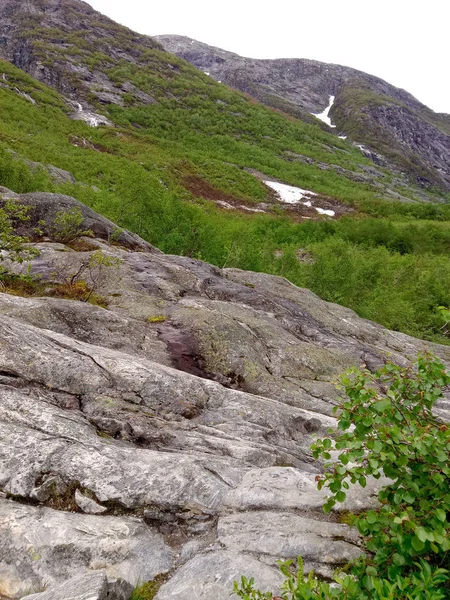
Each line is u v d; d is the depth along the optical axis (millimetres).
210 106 177250
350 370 5234
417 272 50688
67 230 21219
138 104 154750
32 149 65000
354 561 4754
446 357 21531
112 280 17188
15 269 16469
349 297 39250
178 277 19188
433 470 4656
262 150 148000
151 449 7750
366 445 4699
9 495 6211
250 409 9977
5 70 125312
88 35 191875
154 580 5430
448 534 4281
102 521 5992
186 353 12906
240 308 17406
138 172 38969
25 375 8336
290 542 5555
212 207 81812
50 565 5383
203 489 6520
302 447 9359
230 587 4973
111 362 9633
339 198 108938
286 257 42938
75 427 7367
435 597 3609
